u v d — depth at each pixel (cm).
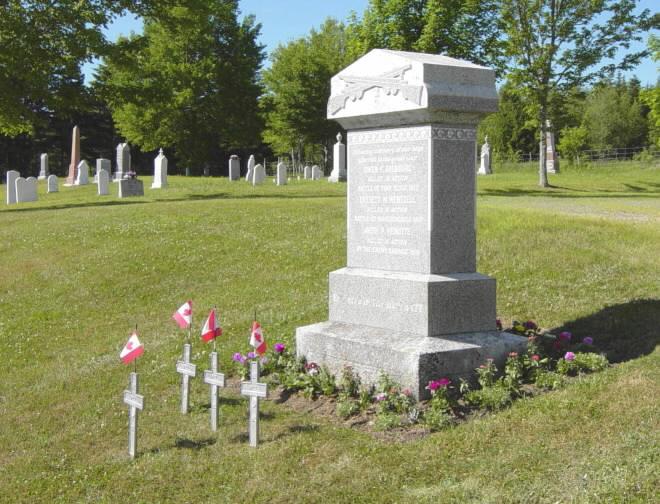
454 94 779
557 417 643
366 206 873
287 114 6931
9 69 2705
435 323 784
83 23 2830
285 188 3206
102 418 826
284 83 7094
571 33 3431
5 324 1304
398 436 661
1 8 2684
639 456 543
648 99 3853
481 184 3941
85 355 1103
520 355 794
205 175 6694
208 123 6253
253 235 1714
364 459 620
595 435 598
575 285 1143
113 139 7738
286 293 1303
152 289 1430
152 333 1173
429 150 792
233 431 726
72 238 1812
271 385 844
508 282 1195
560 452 578
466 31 3688
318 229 1720
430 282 782
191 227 1833
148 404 848
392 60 810
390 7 3728
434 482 568
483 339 786
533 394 727
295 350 908
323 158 8631
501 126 7956
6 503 638
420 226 809
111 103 3075
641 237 1406
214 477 623
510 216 1609
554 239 1402
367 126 863
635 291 1084
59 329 1262
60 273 1562
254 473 619
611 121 8194
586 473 531
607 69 3491
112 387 934
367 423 704
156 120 5906
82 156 7869
